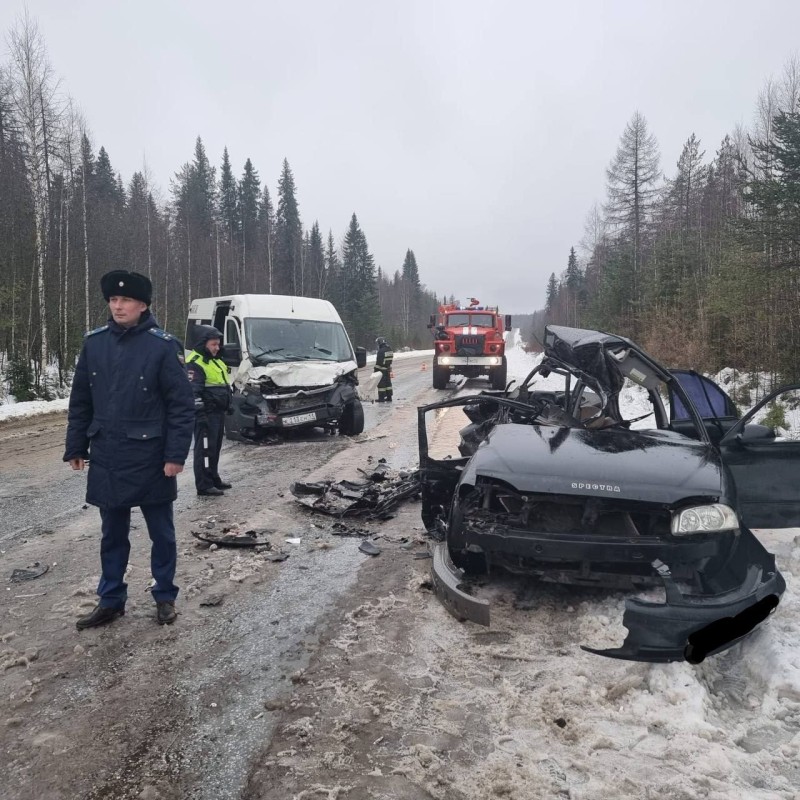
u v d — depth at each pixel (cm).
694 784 213
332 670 297
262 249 6131
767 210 1160
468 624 339
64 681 294
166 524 354
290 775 224
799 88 2636
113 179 5591
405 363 3941
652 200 3706
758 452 393
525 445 371
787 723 247
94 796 217
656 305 2169
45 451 981
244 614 363
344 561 446
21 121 2216
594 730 244
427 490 461
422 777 221
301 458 855
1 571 443
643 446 374
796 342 1202
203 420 642
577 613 344
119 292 328
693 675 270
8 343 2294
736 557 326
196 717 263
